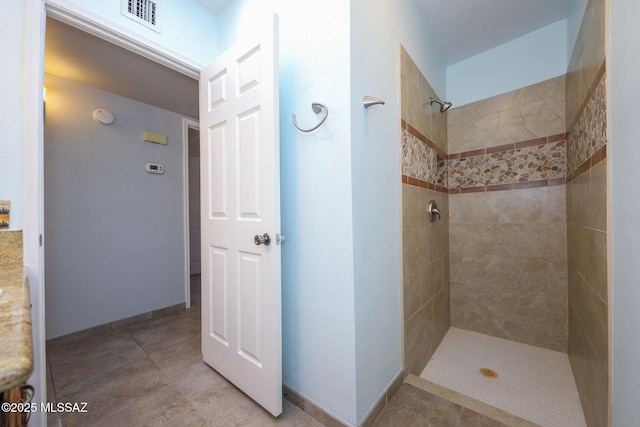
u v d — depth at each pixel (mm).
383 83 1340
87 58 1887
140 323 2471
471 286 2293
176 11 1564
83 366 1709
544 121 1965
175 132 2852
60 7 1133
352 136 1090
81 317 2182
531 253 2033
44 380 1034
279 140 1290
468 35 2033
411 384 1471
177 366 1690
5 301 637
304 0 1238
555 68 1913
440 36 2035
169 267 2768
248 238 1313
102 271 2309
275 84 1173
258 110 1247
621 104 880
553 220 1941
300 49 1256
